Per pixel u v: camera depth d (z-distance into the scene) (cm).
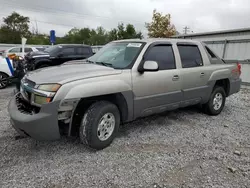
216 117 476
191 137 360
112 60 356
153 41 362
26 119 251
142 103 337
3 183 225
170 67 374
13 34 4431
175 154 299
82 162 271
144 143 331
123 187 226
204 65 439
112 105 304
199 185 232
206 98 450
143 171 255
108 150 304
